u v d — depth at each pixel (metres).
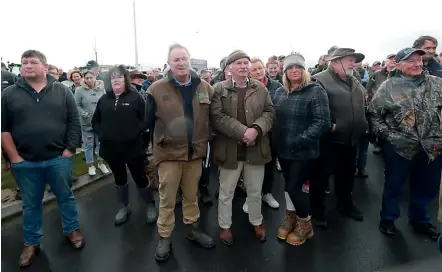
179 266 2.37
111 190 4.02
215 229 2.97
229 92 2.48
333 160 2.96
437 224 2.92
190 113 2.36
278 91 2.71
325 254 2.48
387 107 2.57
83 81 4.34
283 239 2.69
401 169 2.60
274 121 2.59
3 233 2.91
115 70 2.89
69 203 2.63
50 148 2.38
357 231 2.83
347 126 2.82
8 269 2.35
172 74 2.31
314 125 2.36
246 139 2.33
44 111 2.35
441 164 2.60
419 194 2.73
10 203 3.40
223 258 2.46
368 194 3.69
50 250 2.61
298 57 2.42
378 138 2.80
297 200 2.54
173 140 2.30
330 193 3.80
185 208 2.65
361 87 3.01
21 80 2.32
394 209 2.71
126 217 3.18
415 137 2.44
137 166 3.05
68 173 2.57
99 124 3.03
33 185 2.41
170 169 2.38
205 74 5.18
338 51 2.82
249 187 2.64
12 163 2.35
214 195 3.84
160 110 2.31
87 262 2.44
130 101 2.90
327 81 2.88
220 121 2.39
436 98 2.42
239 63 2.40
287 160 2.55
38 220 2.51
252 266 2.35
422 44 3.13
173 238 2.78
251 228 2.95
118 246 2.68
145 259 2.47
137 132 2.94
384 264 2.33
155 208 3.28
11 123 2.31
